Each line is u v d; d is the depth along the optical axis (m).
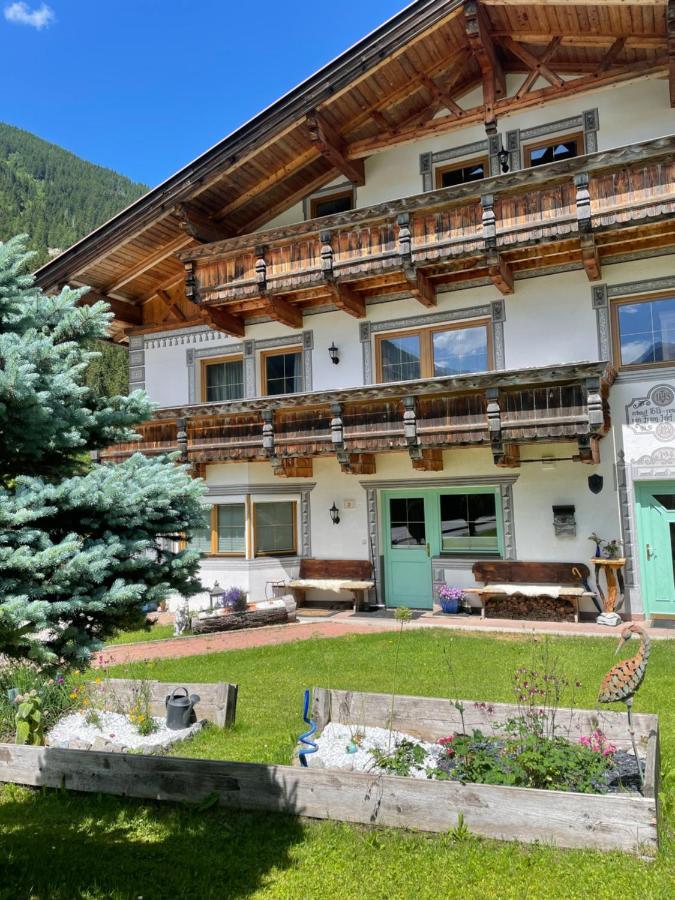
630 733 4.56
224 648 9.88
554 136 11.79
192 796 4.55
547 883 3.45
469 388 10.60
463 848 3.80
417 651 8.98
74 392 3.73
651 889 3.34
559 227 10.18
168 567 3.89
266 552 13.64
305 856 3.85
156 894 3.58
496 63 11.85
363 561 13.06
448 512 12.66
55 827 4.37
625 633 4.64
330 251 11.73
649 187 9.62
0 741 5.69
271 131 11.95
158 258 14.48
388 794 4.10
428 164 12.73
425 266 11.27
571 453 11.43
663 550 10.78
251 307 13.51
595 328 11.23
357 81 11.38
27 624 3.21
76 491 3.55
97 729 5.96
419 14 10.77
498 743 4.74
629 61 11.43
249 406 12.45
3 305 3.75
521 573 11.52
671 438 10.62
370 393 11.36
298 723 6.10
